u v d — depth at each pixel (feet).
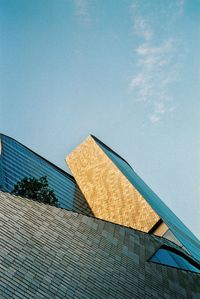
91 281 57.00
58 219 71.15
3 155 176.04
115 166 164.55
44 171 198.39
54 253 58.95
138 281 65.62
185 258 98.12
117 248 73.97
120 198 144.87
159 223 118.42
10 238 56.29
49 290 49.29
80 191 198.80
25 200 71.36
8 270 48.65
